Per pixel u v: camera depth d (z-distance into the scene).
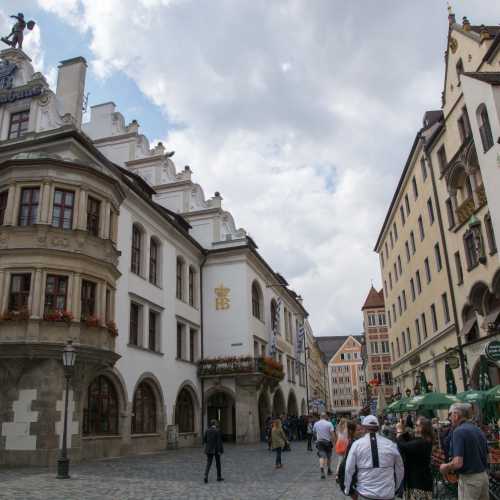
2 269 20.50
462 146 24.80
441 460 11.75
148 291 29.19
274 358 41.16
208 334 37.69
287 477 15.92
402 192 41.38
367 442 6.40
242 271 38.31
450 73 27.84
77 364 20.47
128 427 25.09
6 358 19.48
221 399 37.69
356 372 135.62
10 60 26.80
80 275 21.31
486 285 24.03
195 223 40.22
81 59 27.11
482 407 18.58
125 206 27.27
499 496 10.38
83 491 12.44
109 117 38.91
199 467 18.78
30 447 18.98
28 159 21.47
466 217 25.88
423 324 37.09
